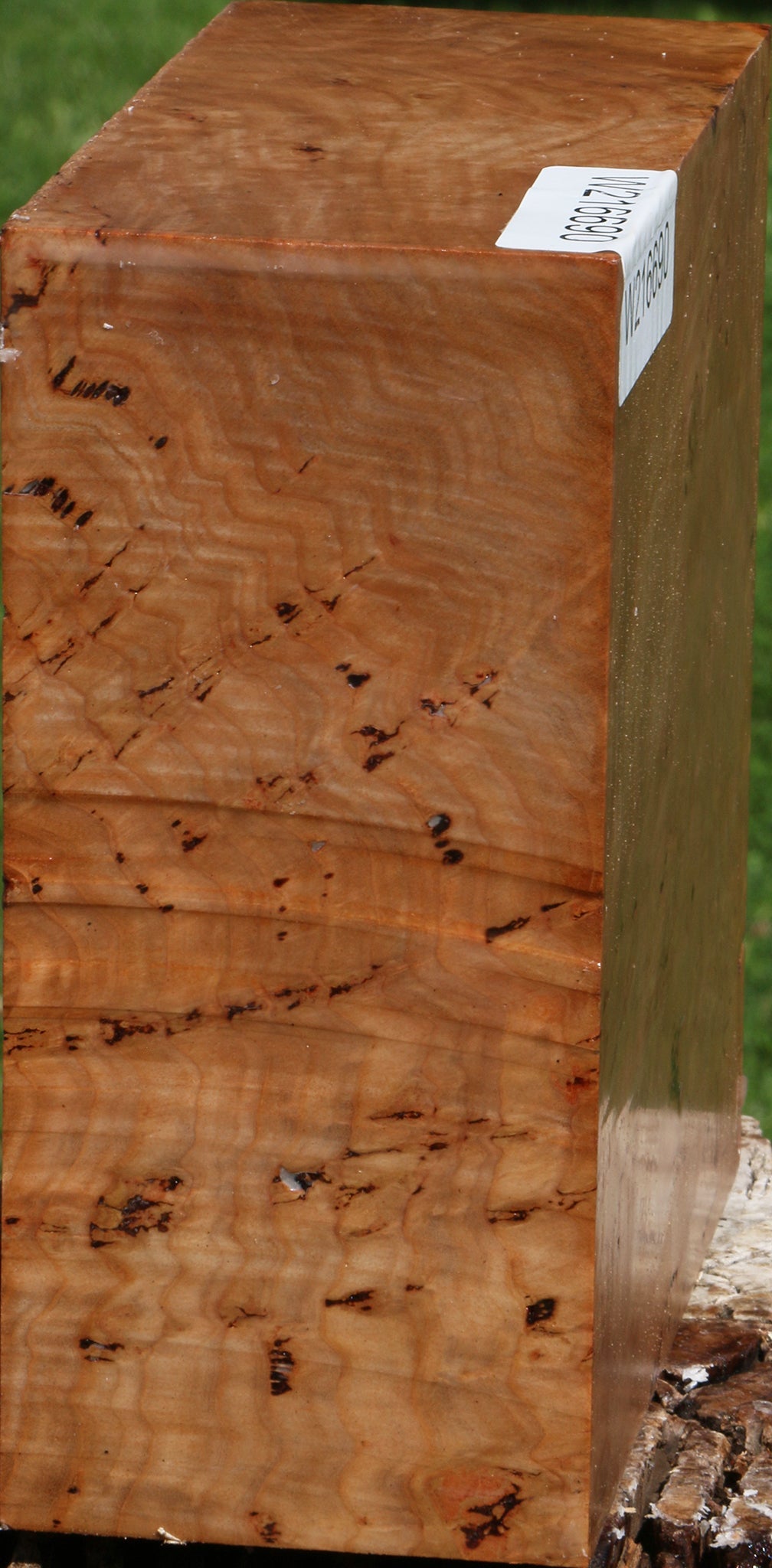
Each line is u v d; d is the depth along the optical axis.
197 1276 0.82
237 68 0.90
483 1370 0.81
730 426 0.93
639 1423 0.88
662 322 0.81
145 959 0.81
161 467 0.78
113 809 0.80
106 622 0.79
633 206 0.79
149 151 0.83
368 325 0.77
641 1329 0.88
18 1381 0.83
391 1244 0.81
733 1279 0.97
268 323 0.77
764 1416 0.91
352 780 0.79
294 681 0.79
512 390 0.77
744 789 1.01
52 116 4.26
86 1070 0.81
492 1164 0.81
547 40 0.94
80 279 0.77
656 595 0.83
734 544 0.95
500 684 0.78
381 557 0.78
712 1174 0.98
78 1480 0.83
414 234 0.77
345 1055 0.81
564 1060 0.80
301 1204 0.81
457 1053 0.80
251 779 0.79
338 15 0.97
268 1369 0.82
